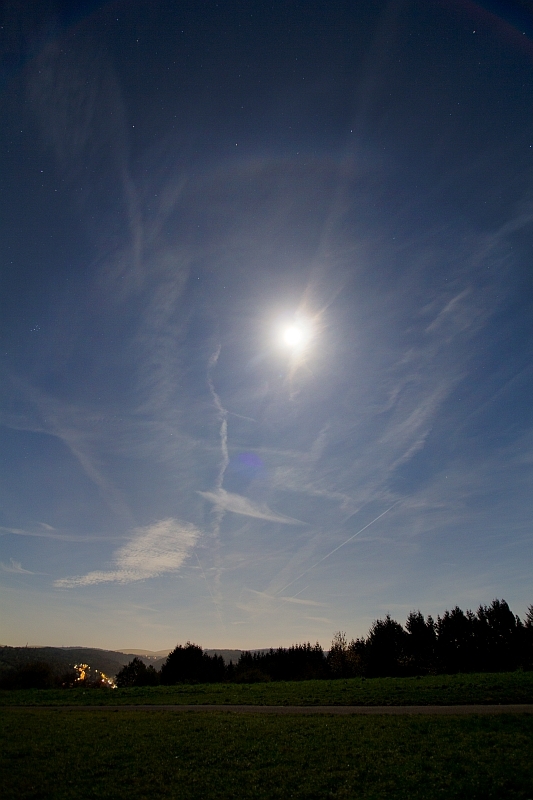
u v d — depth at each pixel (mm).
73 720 28062
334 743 20250
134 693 41656
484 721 22078
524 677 33750
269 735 22188
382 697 30812
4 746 21594
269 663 76438
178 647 74812
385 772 16594
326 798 14812
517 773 15531
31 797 15523
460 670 71812
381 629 75438
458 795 14320
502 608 75125
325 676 71562
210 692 40219
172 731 23828
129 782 16781
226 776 17078
